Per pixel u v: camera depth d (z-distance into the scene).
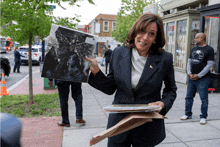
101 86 1.70
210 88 7.57
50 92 7.90
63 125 4.17
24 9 4.99
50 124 4.29
